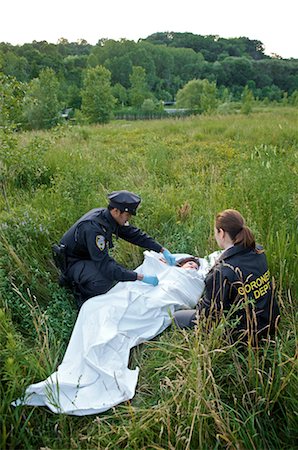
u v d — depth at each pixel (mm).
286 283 3613
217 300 2949
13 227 4324
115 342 3115
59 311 3529
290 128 11539
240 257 2949
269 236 3865
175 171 7551
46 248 4191
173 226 4934
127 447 2398
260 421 2557
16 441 2477
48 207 5031
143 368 3023
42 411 2709
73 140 11508
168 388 2686
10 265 3736
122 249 4453
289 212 4215
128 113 55438
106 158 8500
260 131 11734
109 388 2807
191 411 2428
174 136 12586
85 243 3580
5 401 2557
